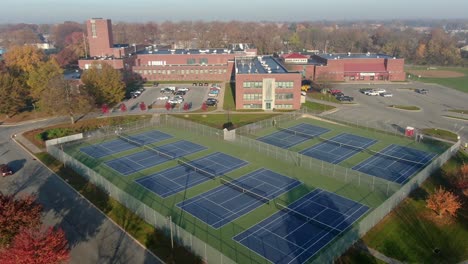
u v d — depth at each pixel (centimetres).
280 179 5066
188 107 9275
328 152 6203
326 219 4028
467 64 18400
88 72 8950
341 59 13350
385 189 4719
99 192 4728
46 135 7050
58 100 7475
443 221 4034
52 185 4972
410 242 3666
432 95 11050
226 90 11638
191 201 4459
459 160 5781
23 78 9338
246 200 4475
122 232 3844
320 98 10506
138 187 4847
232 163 5669
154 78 13250
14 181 5116
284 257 3372
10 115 8525
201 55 13975
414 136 6931
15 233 3148
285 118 8300
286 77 9056
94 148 6384
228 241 3628
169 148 6378
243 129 7425
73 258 3428
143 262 3359
